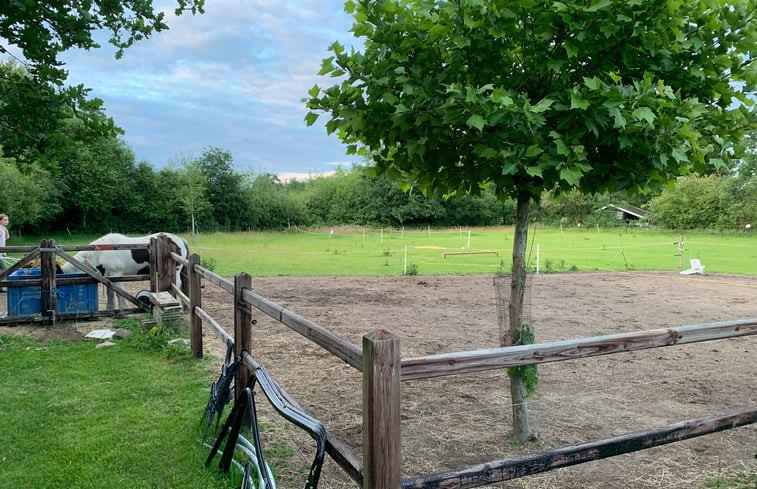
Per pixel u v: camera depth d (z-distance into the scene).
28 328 7.39
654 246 27.88
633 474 3.56
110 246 8.06
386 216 53.88
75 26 4.37
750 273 16.61
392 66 3.21
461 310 9.71
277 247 25.80
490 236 39.66
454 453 3.82
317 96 3.40
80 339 6.84
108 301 8.23
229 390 3.91
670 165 3.12
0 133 4.12
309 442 3.95
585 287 13.07
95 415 4.32
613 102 2.67
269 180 58.22
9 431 3.99
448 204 55.38
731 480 3.47
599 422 4.43
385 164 3.93
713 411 4.71
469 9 2.86
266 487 2.72
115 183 38.09
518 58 3.29
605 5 2.67
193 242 28.67
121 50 5.12
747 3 3.04
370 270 16.53
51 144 4.25
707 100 3.40
